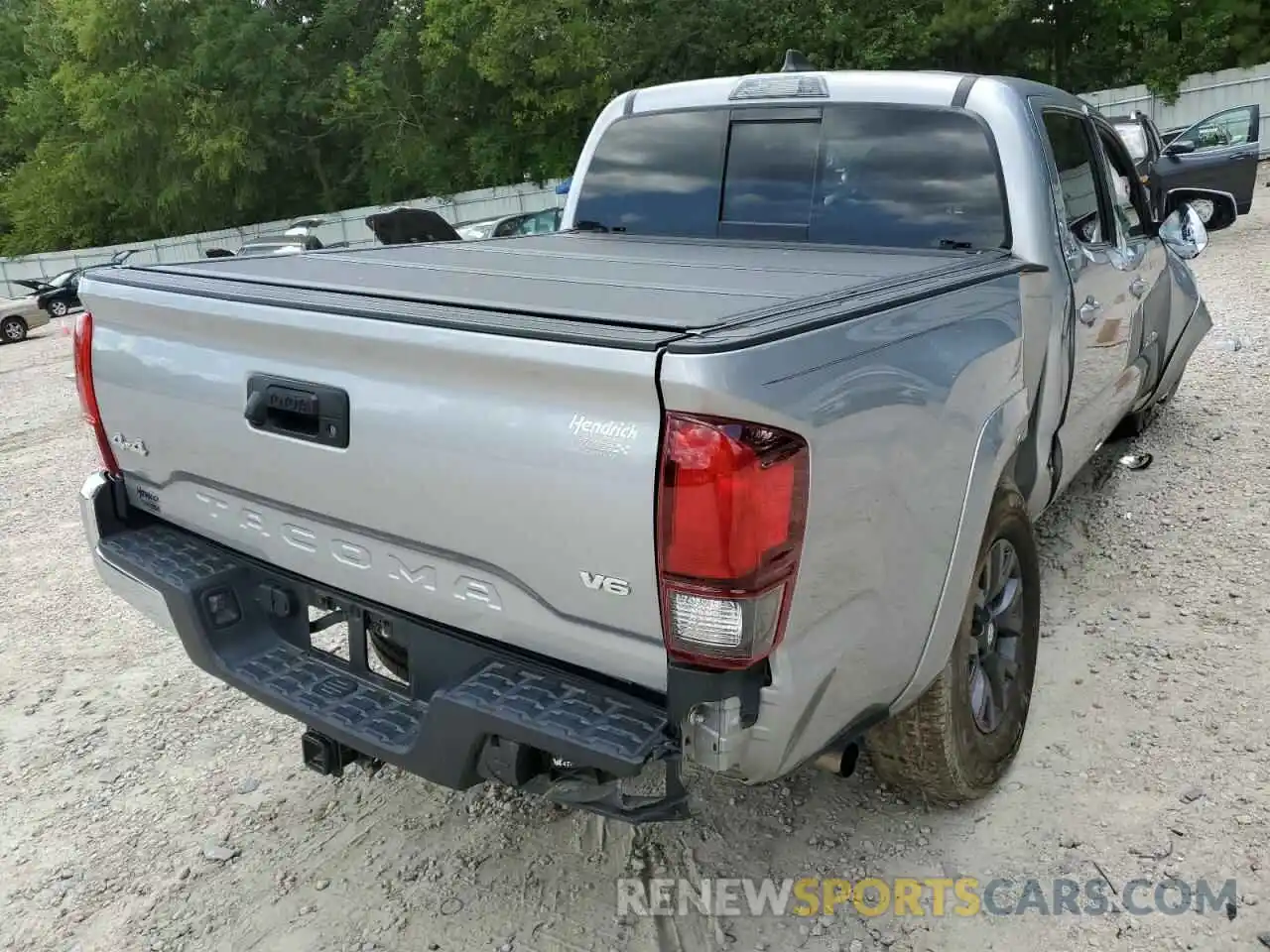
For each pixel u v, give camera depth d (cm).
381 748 237
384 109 3250
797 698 204
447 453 217
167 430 283
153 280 285
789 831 300
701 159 412
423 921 276
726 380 182
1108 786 306
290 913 283
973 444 259
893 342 229
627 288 258
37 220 4022
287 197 3762
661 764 200
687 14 2997
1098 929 255
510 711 212
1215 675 354
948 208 356
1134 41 3066
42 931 285
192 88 3347
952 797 296
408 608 244
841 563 212
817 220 384
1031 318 312
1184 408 637
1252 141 1386
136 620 504
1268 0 3055
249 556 285
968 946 254
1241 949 246
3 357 1909
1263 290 987
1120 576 433
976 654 293
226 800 340
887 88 368
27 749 382
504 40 2853
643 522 193
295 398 244
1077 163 388
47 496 770
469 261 336
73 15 3412
